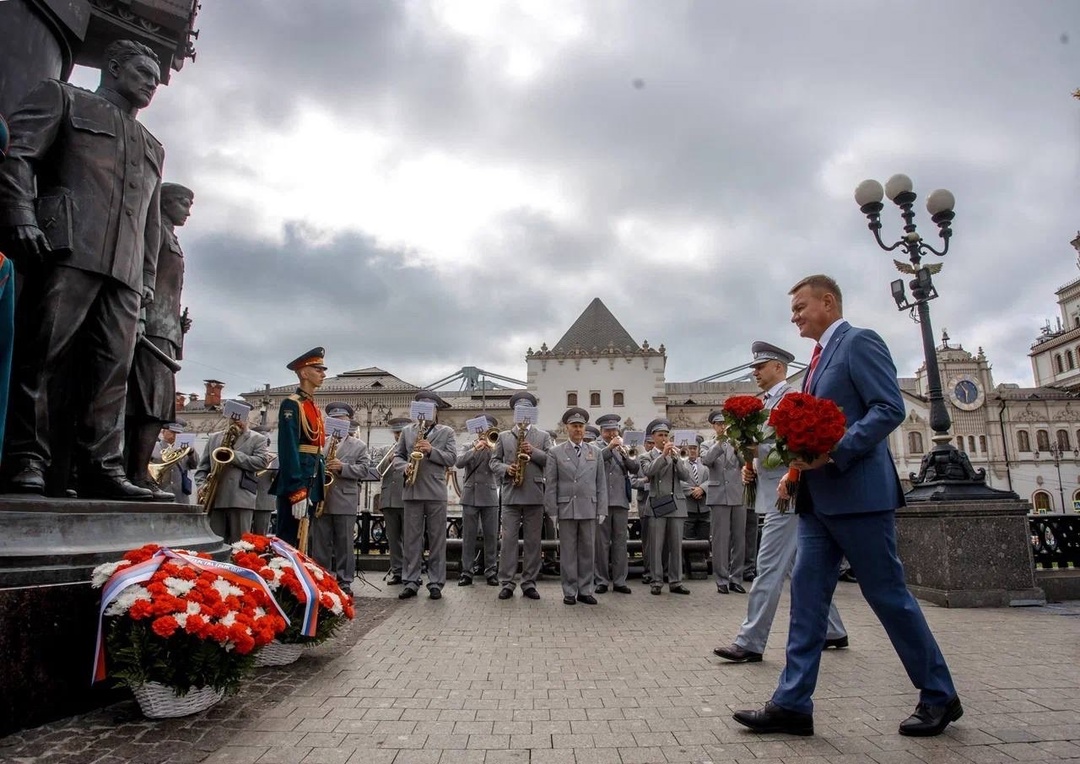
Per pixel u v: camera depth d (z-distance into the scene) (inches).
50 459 167.9
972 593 275.1
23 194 153.3
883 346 131.9
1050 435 2112.5
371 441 1904.5
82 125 168.9
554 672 169.9
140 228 181.5
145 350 212.4
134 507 166.7
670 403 2272.4
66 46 200.7
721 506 344.5
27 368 158.7
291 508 225.6
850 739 119.0
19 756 109.3
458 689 154.3
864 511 122.9
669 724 129.1
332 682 160.4
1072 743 114.5
